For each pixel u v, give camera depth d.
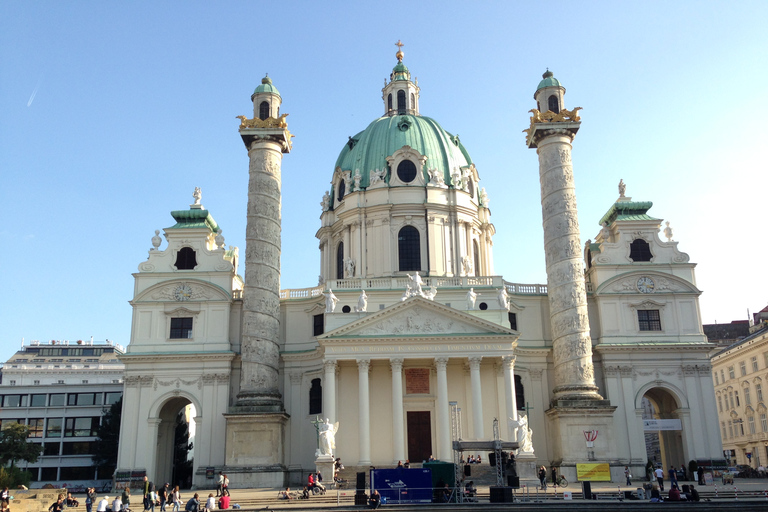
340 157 81.25
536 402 63.47
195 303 64.12
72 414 98.38
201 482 59.38
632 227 67.31
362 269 71.19
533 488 49.78
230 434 57.53
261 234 62.41
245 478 56.19
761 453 84.62
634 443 61.22
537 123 64.44
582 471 53.06
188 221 68.25
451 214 72.94
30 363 121.75
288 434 62.84
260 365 59.66
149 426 60.88
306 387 64.12
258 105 66.19
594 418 57.69
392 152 74.75
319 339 57.47
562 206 62.75
